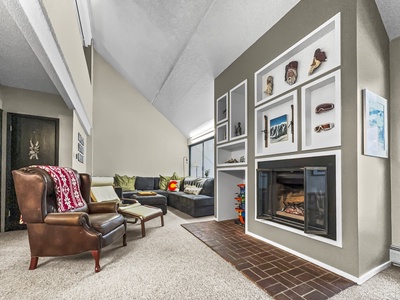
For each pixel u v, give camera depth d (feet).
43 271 6.59
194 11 10.57
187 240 9.53
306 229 7.00
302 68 8.21
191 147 24.36
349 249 6.17
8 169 11.07
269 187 9.25
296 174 8.24
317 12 7.42
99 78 21.24
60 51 7.48
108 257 7.65
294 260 7.38
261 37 10.03
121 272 6.54
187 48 12.97
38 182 6.72
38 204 6.67
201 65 13.74
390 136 7.40
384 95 7.16
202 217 14.30
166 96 19.39
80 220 6.57
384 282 5.99
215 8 9.90
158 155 23.20
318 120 7.57
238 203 13.28
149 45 14.76
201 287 5.73
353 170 6.19
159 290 5.58
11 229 11.03
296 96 8.09
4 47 7.96
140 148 22.47
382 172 7.00
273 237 8.92
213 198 15.01
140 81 20.22
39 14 5.67
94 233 6.66
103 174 20.86
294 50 8.29
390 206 7.25
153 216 10.94
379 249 6.67
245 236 10.05
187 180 19.99
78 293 5.43
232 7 9.53
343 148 6.46
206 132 20.11
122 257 7.65
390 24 7.25
